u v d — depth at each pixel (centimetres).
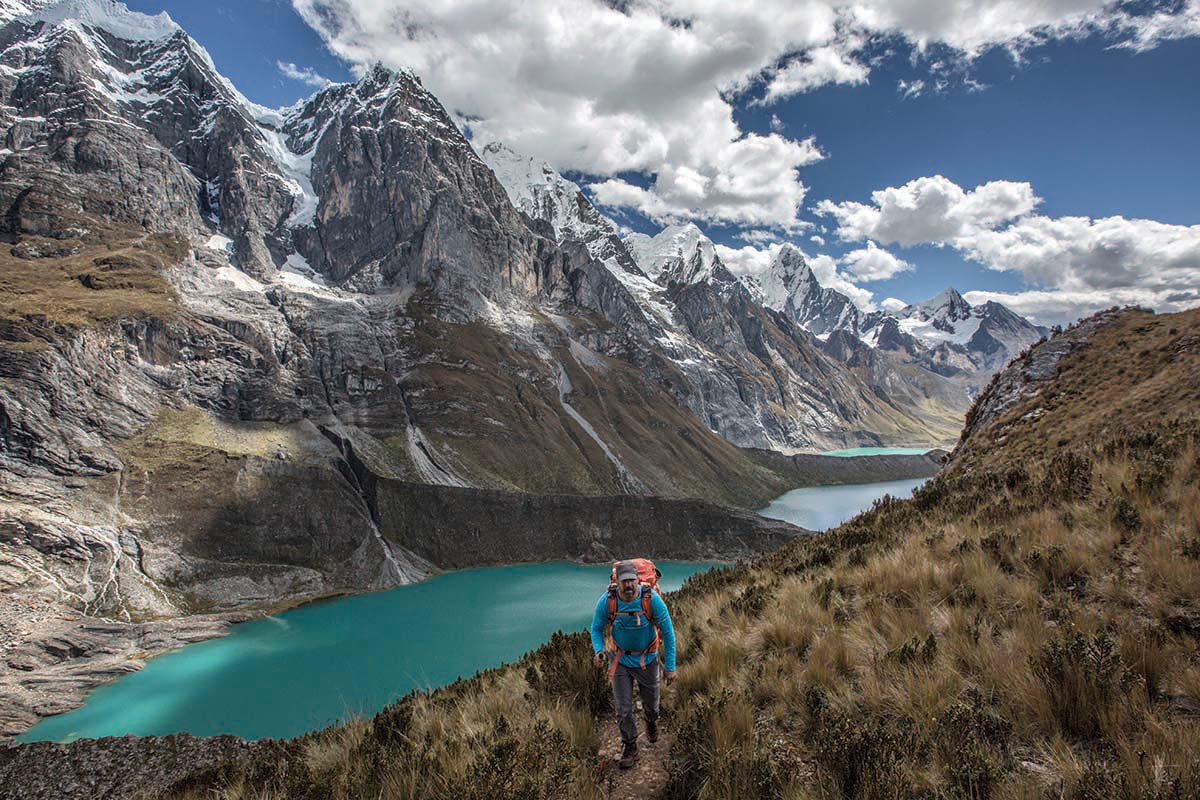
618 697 630
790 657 746
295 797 668
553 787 541
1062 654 537
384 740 813
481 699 874
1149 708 484
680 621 1096
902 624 752
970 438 3744
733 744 567
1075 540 841
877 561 1015
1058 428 2814
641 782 578
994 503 1194
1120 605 665
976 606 748
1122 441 1320
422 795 582
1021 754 480
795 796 463
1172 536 748
